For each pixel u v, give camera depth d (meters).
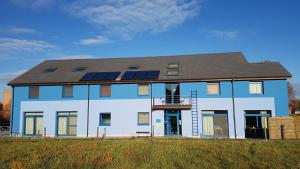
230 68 27.86
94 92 27.94
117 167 11.02
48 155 13.25
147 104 27.00
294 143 16.83
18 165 11.19
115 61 32.72
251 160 12.34
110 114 27.42
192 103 26.42
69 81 28.14
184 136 25.62
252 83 26.09
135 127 26.83
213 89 26.69
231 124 25.62
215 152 14.07
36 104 28.64
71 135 27.73
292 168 11.18
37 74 30.77
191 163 11.90
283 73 25.56
